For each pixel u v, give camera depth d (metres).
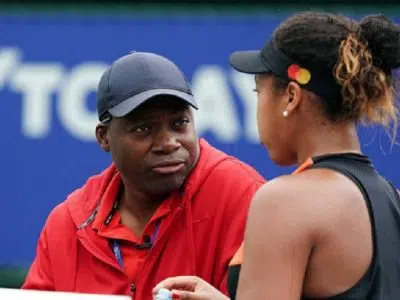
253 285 8.29
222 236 11.27
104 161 20.11
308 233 8.23
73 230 11.72
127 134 11.06
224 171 11.43
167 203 11.32
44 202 20.20
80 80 20.20
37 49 20.30
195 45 20.27
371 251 8.38
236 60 9.31
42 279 11.71
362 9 20.25
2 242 20.28
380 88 8.64
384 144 19.66
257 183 11.46
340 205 8.36
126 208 11.63
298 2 20.20
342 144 8.80
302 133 8.88
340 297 8.30
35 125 20.19
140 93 10.98
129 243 11.42
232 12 20.25
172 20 20.33
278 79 8.92
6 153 20.22
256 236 8.34
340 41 8.61
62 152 20.16
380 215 8.52
